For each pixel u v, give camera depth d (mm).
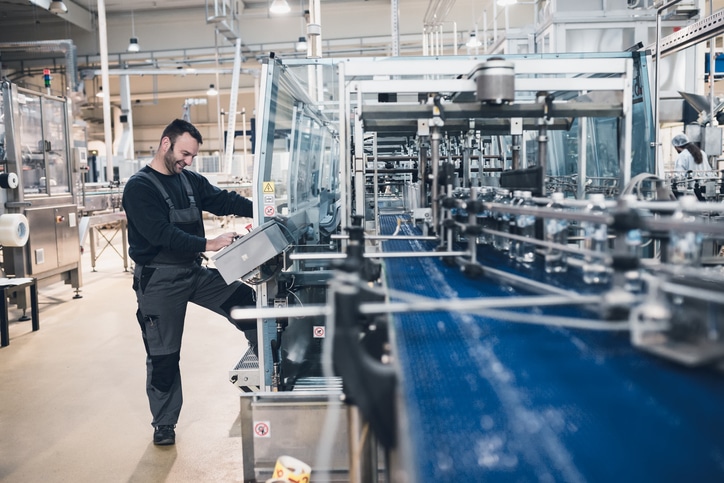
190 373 3947
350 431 1373
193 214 2924
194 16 13883
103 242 11320
